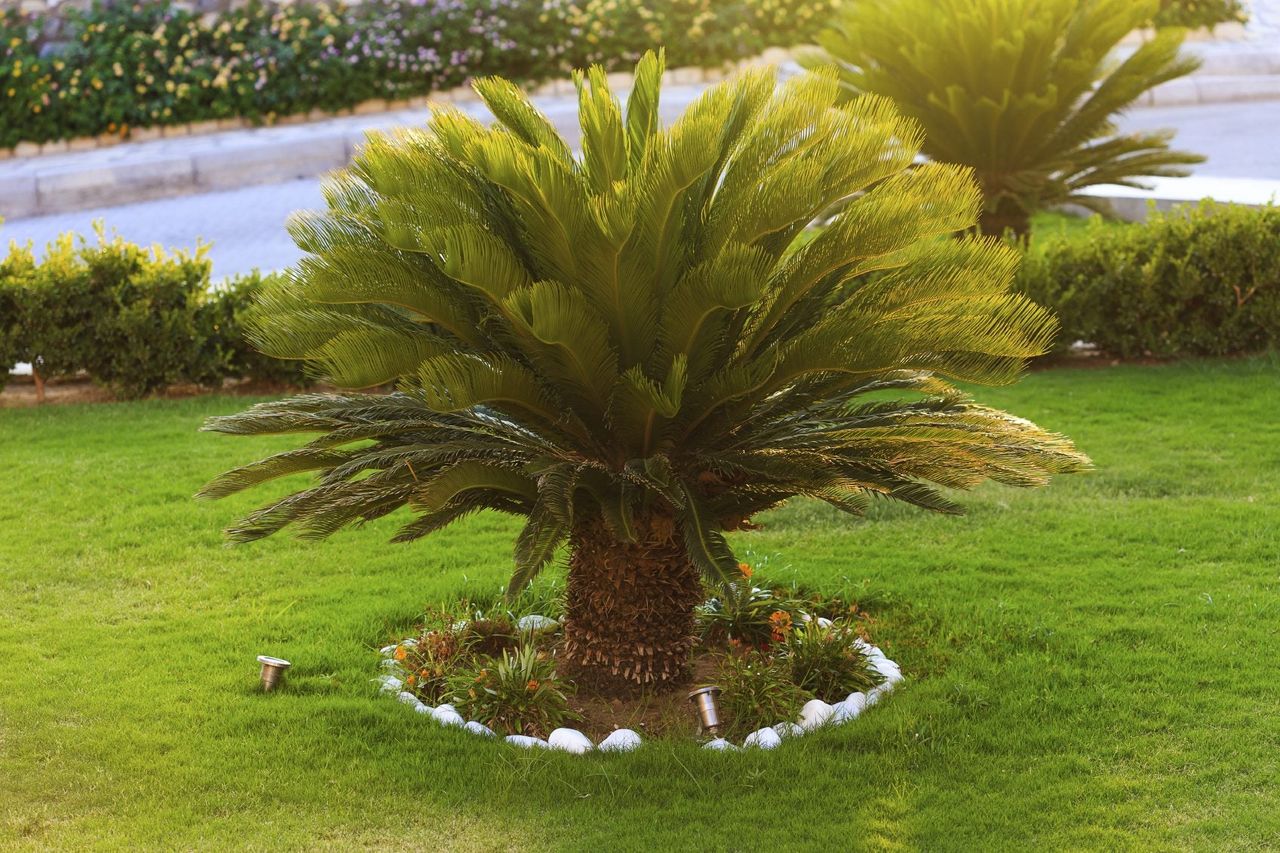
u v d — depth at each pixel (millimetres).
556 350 4879
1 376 9906
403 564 7035
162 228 14133
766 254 4742
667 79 18828
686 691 5562
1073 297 10117
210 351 10094
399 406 5488
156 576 6848
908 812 4539
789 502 7848
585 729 5297
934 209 4711
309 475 8391
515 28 18141
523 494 5000
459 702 5320
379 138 5090
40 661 5777
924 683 5469
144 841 4359
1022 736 5020
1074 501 7676
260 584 6750
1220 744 4914
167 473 8375
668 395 4680
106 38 17516
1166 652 5711
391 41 17922
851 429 5039
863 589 6492
